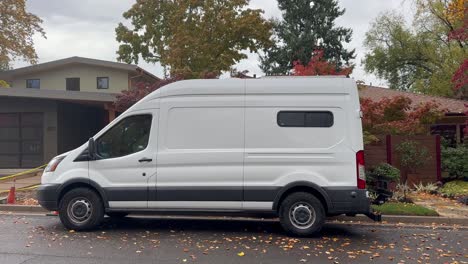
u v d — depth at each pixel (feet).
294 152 28.50
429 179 51.47
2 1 107.34
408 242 28.09
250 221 34.58
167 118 29.68
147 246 26.40
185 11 102.17
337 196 27.99
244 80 29.35
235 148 28.96
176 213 30.01
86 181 29.89
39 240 27.73
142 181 29.58
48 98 64.59
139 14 124.16
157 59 125.18
